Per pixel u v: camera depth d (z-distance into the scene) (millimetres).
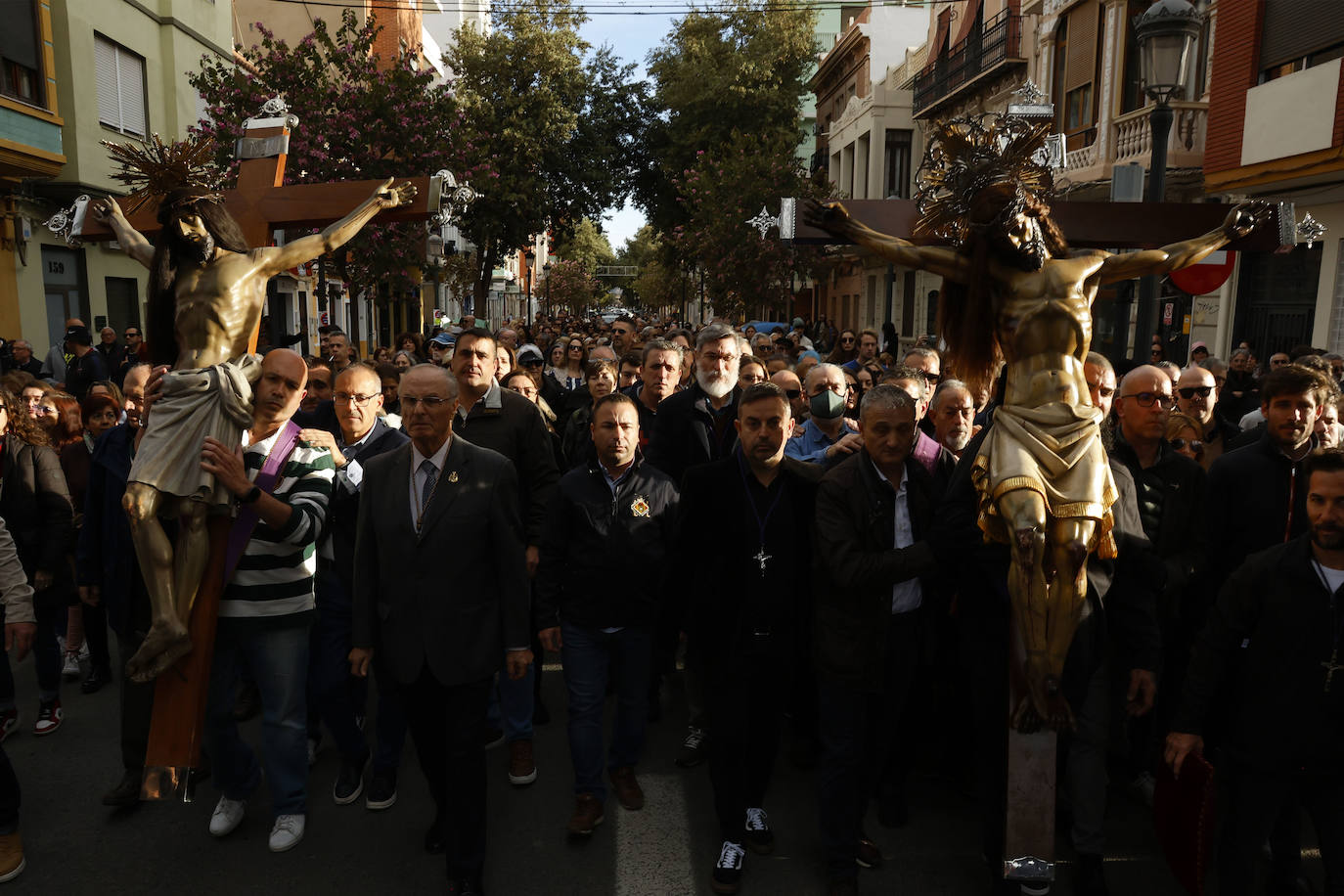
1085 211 4289
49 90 14102
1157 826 3518
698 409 5301
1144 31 7008
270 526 3684
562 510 4184
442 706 3723
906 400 3559
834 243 3670
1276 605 3117
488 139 20281
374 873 3789
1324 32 11625
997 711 3471
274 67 12969
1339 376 7641
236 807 4113
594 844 4016
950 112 24797
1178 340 12336
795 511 3754
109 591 4199
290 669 3945
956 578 3777
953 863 3887
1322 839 3156
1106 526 3148
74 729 5152
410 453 3760
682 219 32469
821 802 3619
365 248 12383
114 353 12031
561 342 9688
